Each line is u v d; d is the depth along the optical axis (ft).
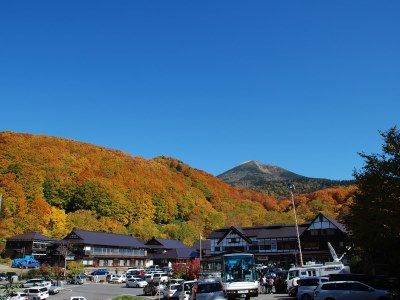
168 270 245.45
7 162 381.40
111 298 136.36
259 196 602.85
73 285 192.13
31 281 157.17
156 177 510.17
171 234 392.88
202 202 505.25
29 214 324.19
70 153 476.13
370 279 91.71
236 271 100.58
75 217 346.95
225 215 465.47
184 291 109.70
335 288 80.02
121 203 396.78
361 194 73.77
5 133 458.50
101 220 368.48
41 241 276.41
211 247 265.13
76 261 268.21
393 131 70.79
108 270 264.72
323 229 228.22
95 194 386.73
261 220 410.11
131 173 479.82
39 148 447.01
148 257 321.93
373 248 68.90
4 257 271.08
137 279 181.06
